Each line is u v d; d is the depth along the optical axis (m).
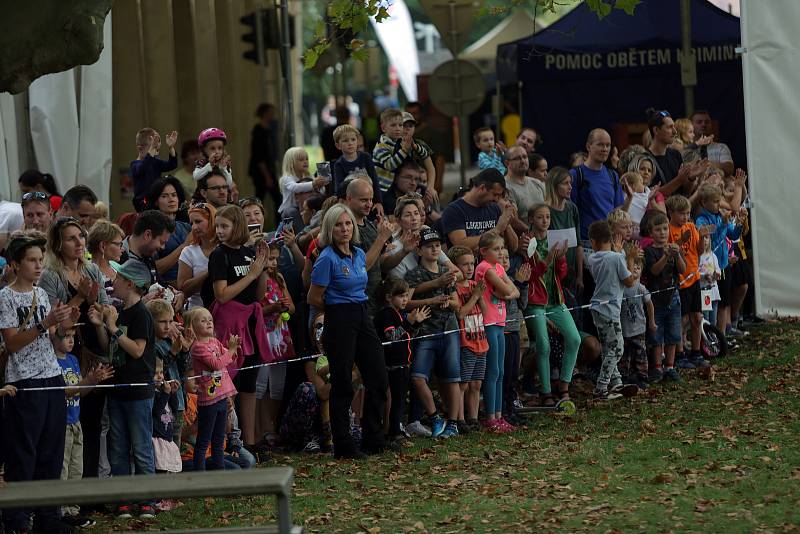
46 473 20.67
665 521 19.47
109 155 36.81
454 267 27.77
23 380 20.34
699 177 36.47
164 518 21.91
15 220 27.20
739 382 31.56
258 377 27.14
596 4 27.94
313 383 27.14
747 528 18.92
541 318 29.95
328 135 42.56
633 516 19.88
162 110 48.97
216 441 24.12
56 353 21.27
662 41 50.22
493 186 29.73
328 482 23.95
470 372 28.00
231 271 25.48
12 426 20.39
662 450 24.86
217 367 23.70
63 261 21.80
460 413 28.09
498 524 20.05
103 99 36.53
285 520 16.52
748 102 37.59
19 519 20.55
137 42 45.47
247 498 23.03
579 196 33.84
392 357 27.03
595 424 28.16
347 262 25.97
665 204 33.41
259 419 27.41
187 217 28.77
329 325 26.00
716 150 40.84
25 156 36.09
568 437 26.81
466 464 24.89
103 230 23.11
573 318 31.70
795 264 37.75
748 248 42.75
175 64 55.38
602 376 30.69
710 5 50.69
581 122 51.59
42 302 20.58
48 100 35.50
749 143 37.69
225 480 16.62
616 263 30.48
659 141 36.81
